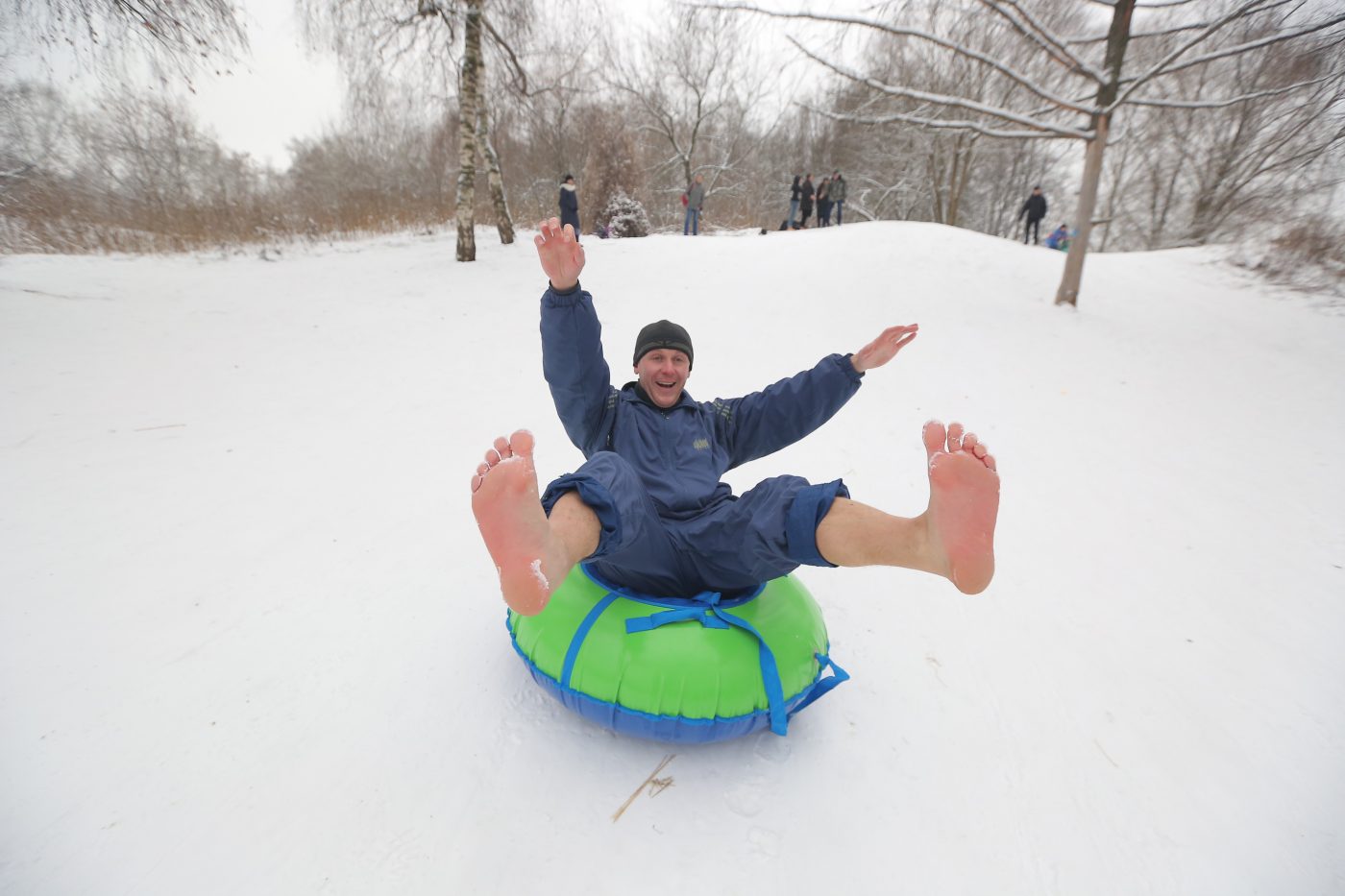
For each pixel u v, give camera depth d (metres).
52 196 12.69
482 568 3.10
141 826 1.73
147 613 2.62
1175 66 7.07
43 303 6.84
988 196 30.27
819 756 2.07
